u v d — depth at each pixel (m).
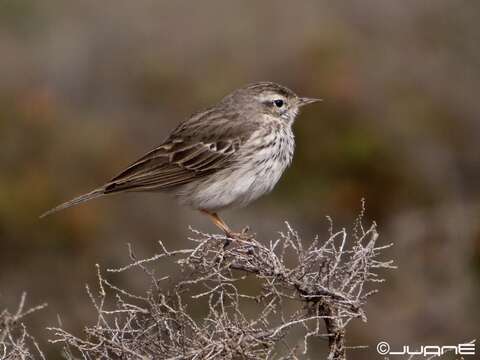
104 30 23.20
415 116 19.88
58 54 22.34
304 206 17.67
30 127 18.03
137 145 19.58
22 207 16.25
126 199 17.14
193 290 12.31
